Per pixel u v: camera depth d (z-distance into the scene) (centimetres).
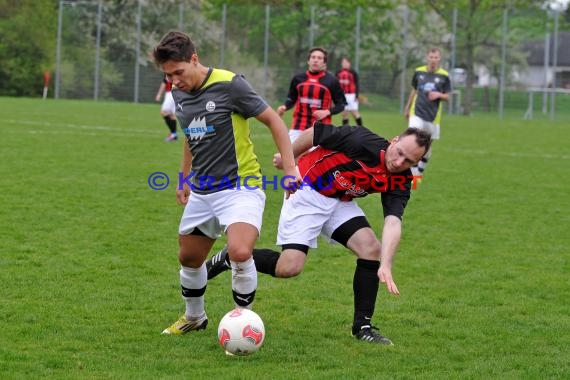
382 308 1173
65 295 1185
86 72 7262
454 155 3375
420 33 6719
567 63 6762
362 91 6812
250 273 977
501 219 1922
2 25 7350
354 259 1478
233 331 921
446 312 1155
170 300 1181
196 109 944
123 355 933
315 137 1029
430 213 1978
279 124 948
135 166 2620
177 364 904
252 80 7056
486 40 6612
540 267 1451
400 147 980
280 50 7000
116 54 7212
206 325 1062
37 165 2545
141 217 1794
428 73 2814
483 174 2756
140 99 7206
